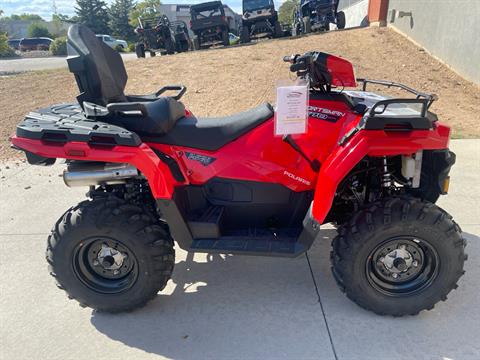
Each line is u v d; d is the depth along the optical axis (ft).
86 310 9.67
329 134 8.96
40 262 11.62
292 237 9.36
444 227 8.23
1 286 10.60
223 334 8.68
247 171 9.29
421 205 8.29
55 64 78.84
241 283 10.32
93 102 9.62
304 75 8.85
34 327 9.14
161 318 9.25
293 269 10.80
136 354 8.29
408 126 8.17
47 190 16.52
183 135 9.29
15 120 26.43
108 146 8.60
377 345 8.21
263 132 9.16
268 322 8.95
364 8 62.69
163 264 8.98
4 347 8.59
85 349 8.46
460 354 7.93
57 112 10.00
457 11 31.45
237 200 9.59
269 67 34.88
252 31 59.11
